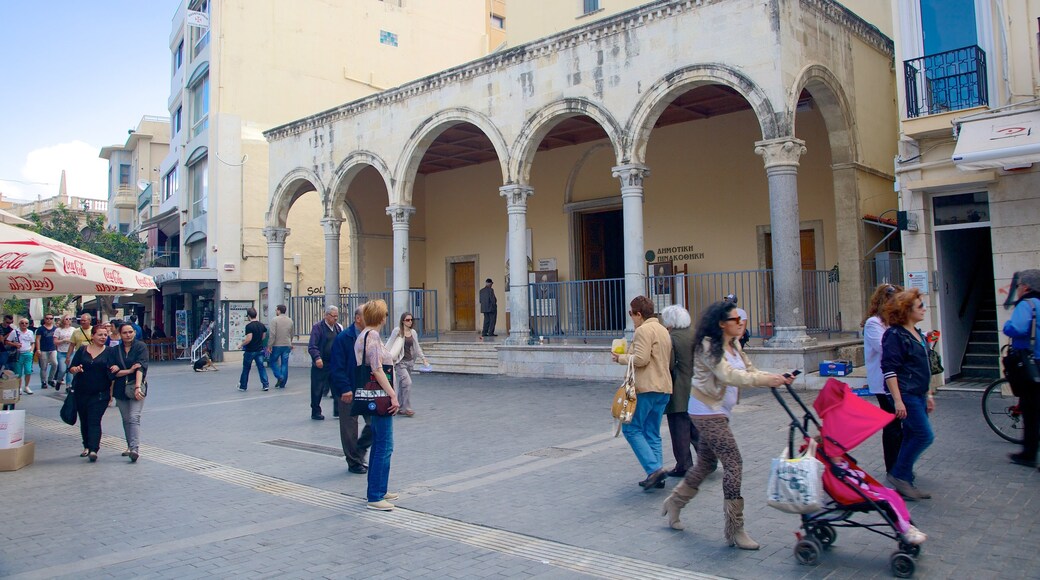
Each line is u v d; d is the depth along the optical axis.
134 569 5.14
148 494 7.39
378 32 32.03
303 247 28.56
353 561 5.20
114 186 46.16
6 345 16.58
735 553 5.05
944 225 11.87
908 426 6.00
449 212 25.23
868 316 6.63
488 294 21.41
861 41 16.12
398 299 19.50
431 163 24.52
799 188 17.06
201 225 28.58
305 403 14.38
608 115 15.20
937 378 11.68
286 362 17.44
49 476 8.36
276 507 6.76
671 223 19.14
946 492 6.22
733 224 18.05
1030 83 10.91
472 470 7.94
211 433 11.17
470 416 11.62
